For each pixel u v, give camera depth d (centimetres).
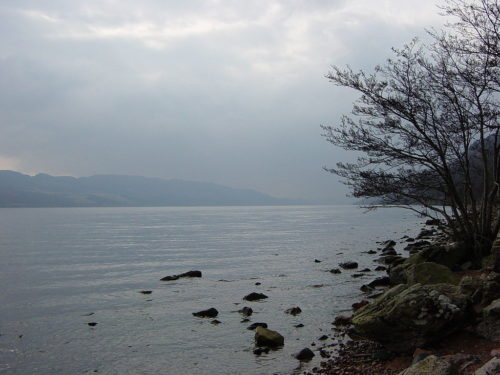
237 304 1797
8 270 3080
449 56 1681
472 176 1980
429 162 1766
